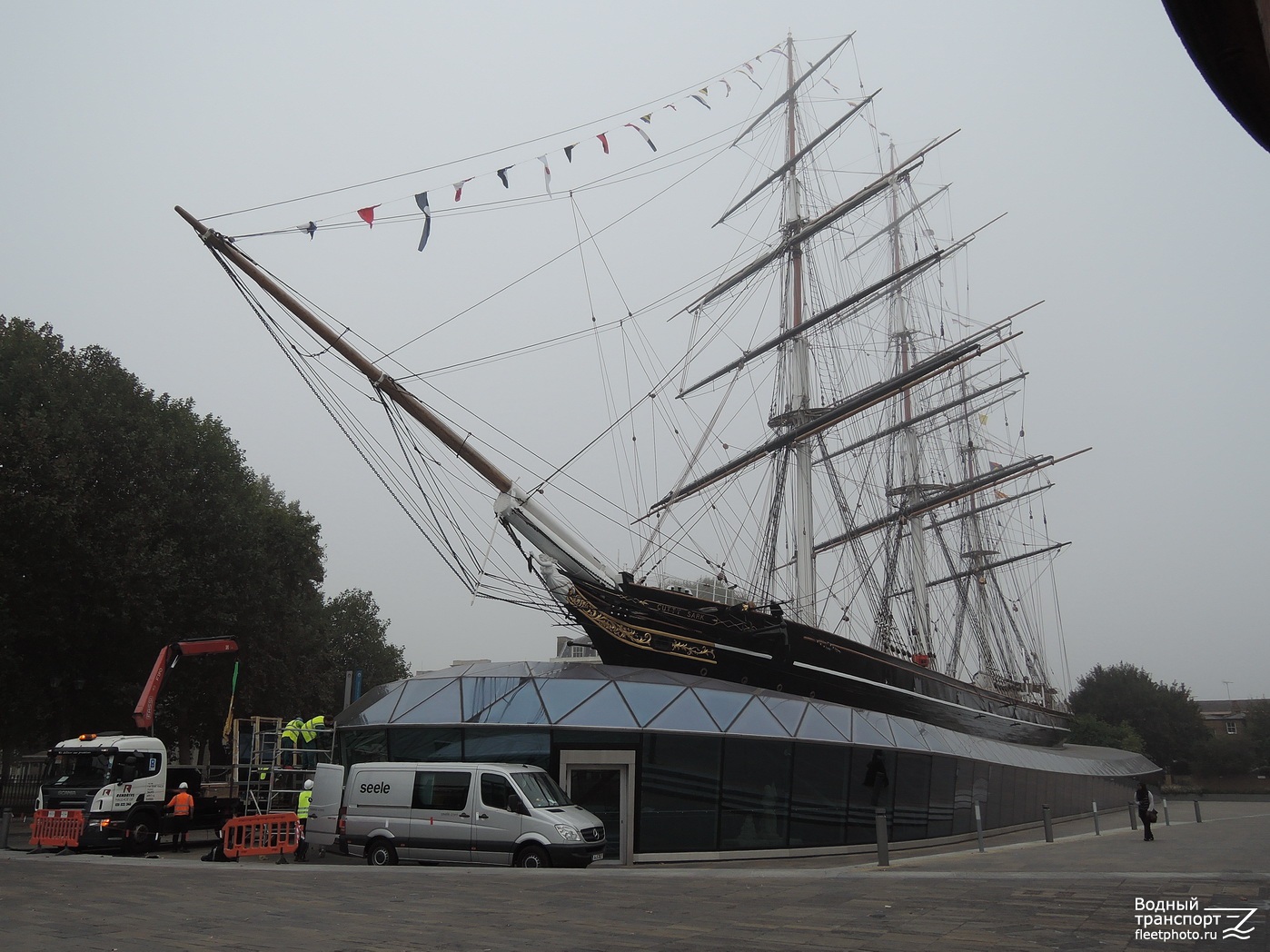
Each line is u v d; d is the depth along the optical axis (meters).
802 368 52.22
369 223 24.45
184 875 18.20
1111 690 101.12
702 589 34.00
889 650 49.41
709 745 27.11
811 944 10.22
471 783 21.38
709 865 25.75
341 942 10.75
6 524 34.09
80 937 11.16
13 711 37.22
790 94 57.00
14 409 36.50
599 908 13.15
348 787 22.50
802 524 49.62
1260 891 13.60
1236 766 90.25
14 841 30.73
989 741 40.72
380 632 84.56
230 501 44.81
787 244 53.81
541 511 30.84
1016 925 11.16
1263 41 5.57
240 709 48.19
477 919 12.31
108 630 38.28
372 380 29.41
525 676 29.16
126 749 27.91
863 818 29.33
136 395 42.06
